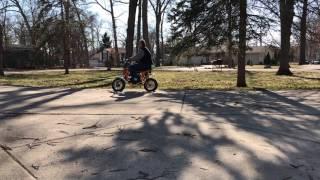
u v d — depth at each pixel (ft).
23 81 72.02
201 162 19.38
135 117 31.01
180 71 122.01
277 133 25.50
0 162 19.97
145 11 142.41
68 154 20.97
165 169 18.44
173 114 32.30
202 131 25.90
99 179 17.37
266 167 18.69
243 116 31.53
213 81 72.28
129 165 19.06
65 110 34.60
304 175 17.69
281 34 62.08
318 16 61.87
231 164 19.07
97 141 23.40
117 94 47.09
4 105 37.78
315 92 48.80
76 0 109.40
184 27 61.41
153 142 23.08
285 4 57.47
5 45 177.99
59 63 195.62
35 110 34.71
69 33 109.29
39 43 126.62
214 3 57.82
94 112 33.47
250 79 77.20
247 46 58.18
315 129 26.73
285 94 46.78
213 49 62.34
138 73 51.08
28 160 20.16
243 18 55.98
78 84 64.13
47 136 24.90
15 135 25.30
